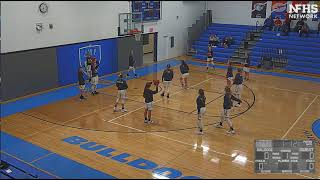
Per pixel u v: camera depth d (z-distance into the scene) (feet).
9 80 56.39
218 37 94.07
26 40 57.72
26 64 58.39
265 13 93.97
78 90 62.95
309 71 77.25
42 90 61.77
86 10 66.64
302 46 83.76
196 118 49.24
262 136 43.34
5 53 55.11
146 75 73.77
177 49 93.71
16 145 40.37
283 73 77.15
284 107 54.34
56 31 62.08
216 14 100.58
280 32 88.79
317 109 53.52
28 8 57.00
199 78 71.26
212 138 42.73
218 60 87.97
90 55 65.51
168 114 50.72
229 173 34.58
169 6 87.81
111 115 50.24
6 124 46.62
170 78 58.80
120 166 35.83
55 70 63.26
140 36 79.10
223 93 60.70
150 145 40.73
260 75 75.05
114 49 74.43
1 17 53.72
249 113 51.57
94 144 40.86
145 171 34.86
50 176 33.78
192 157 37.91
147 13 80.94
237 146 40.55
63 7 62.39
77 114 50.55
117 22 73.72
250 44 89.25
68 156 37.83
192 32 95.86
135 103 55.57
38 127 45.70
